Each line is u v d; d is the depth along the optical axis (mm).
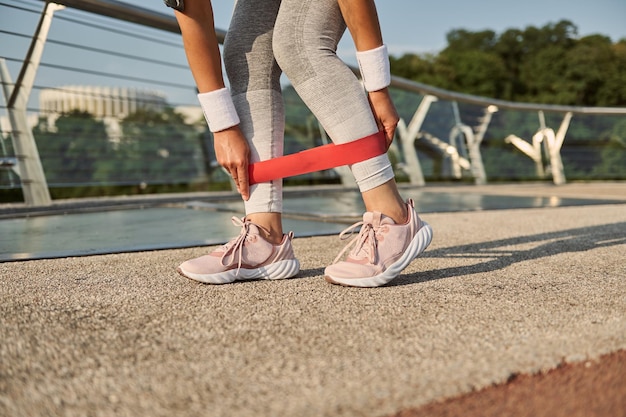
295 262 1294
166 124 3887
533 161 7180
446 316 946
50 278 1283
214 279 1212
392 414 593
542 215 2771
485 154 6734
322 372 701
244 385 664
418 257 1563
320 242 1870
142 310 990
